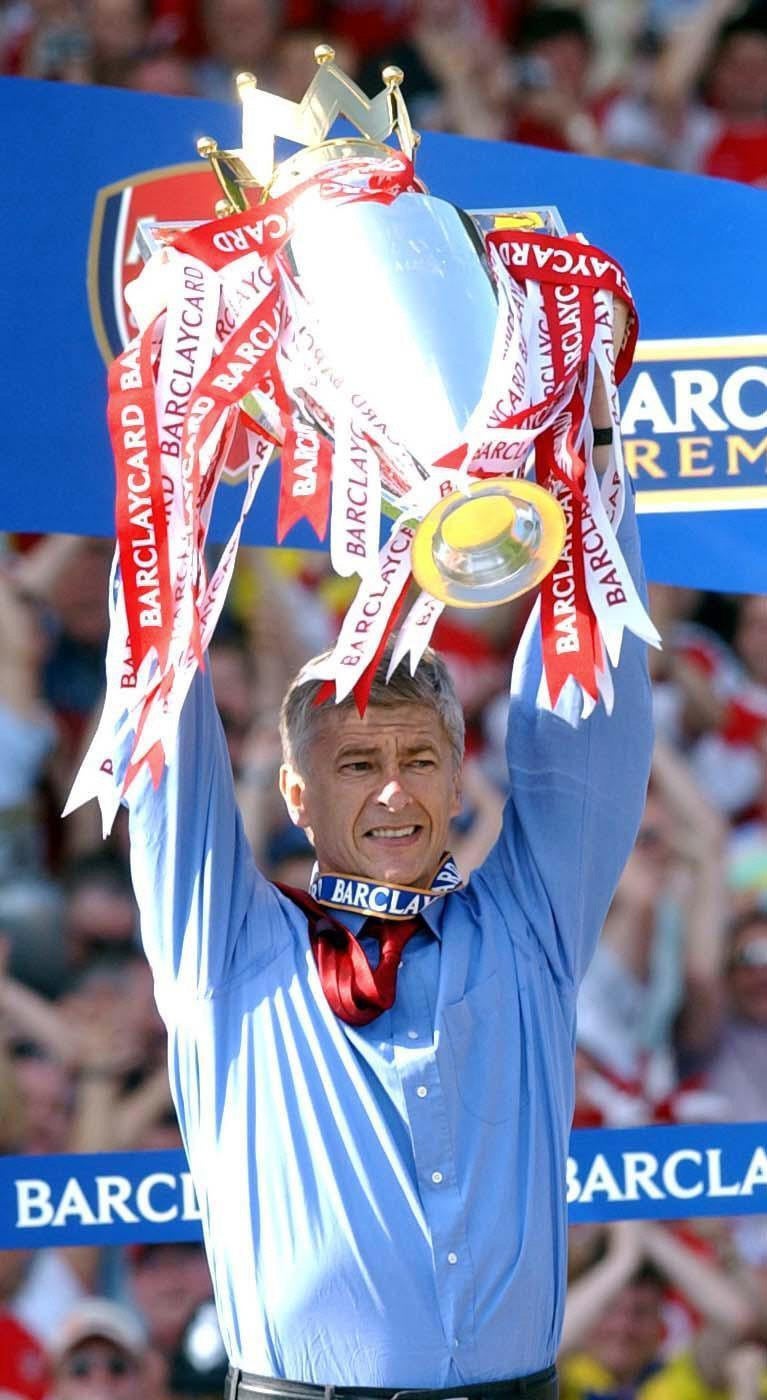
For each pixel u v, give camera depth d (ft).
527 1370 29.22
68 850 64.08
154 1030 61.05
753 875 65.36
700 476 42.52
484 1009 30.30
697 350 42.45
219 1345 58.44
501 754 66.59
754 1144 47.16
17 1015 60.34
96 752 26.71
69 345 41.01
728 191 42.45
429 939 31.17
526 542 25.16
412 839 30.96
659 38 73.61
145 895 30.42
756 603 69.26
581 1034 62.49
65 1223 45.70
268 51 70.90
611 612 26.30
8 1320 58.29
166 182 41.16
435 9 71.72
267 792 62.44
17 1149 59.11
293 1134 29.37
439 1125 29.37
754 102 73.10
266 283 26.50
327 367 25.77
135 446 26.16
